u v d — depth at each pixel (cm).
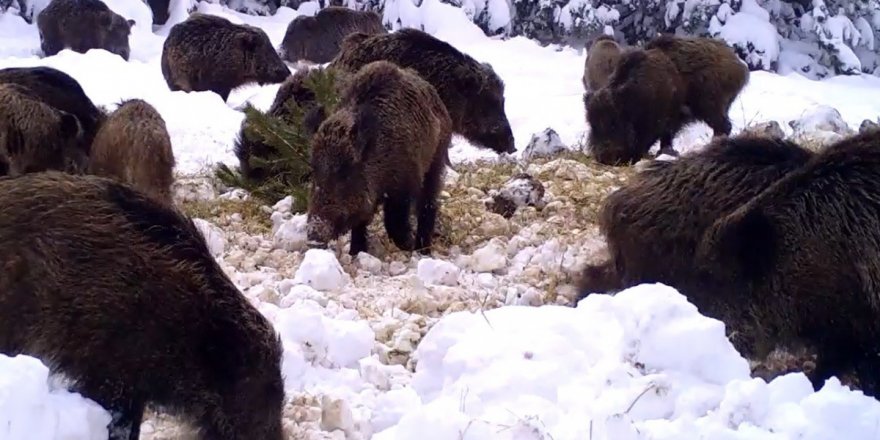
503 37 2747
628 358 490
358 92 816
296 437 490
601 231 636
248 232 902
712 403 462
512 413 453
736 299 564
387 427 509
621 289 618
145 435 485
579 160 1222
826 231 536
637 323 493
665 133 1299
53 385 438
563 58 2433
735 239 555
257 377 446
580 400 473
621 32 2867
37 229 443
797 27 2819
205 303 443
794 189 549
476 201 979
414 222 909
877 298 528
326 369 578
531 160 1205
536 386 489
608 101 1237
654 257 594
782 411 439
